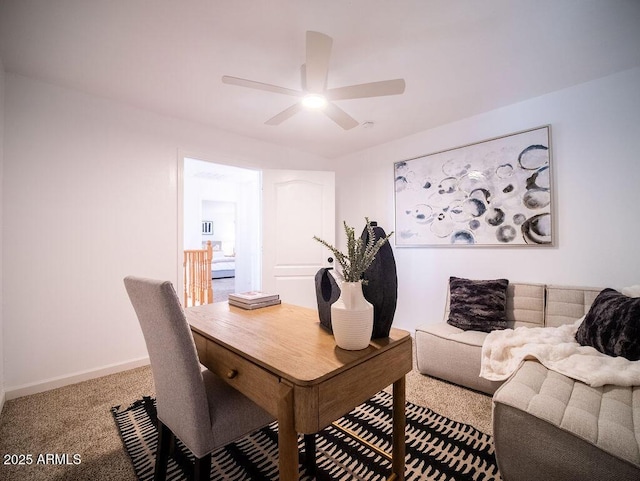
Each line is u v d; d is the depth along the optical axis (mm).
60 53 1868
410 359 1222
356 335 998
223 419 1091
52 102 2225
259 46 1803
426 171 3193
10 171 2059
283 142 3584
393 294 1145
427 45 1803
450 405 1941
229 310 1641
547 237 2420
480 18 1583
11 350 2051
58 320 2232
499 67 2049
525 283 2443
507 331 2084
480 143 2791
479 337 2191
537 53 1898
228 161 3229
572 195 2324
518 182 2568
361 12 1534
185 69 2051
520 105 2568
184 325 1013
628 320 1526
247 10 1519
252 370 968
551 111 2414
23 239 2105
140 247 2623
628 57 1954
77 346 2307
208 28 1649
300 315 1522
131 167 2584
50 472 1370
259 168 3506
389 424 1750
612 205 2164
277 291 3539
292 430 827
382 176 3652
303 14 1545
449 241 3008
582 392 1325
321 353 991
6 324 2035
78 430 1682
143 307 1088
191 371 1017
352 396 928
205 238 8555
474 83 2254
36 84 2164
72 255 2299
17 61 1948
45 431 1673
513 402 1269
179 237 2850
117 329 2486
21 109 2104
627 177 2107
